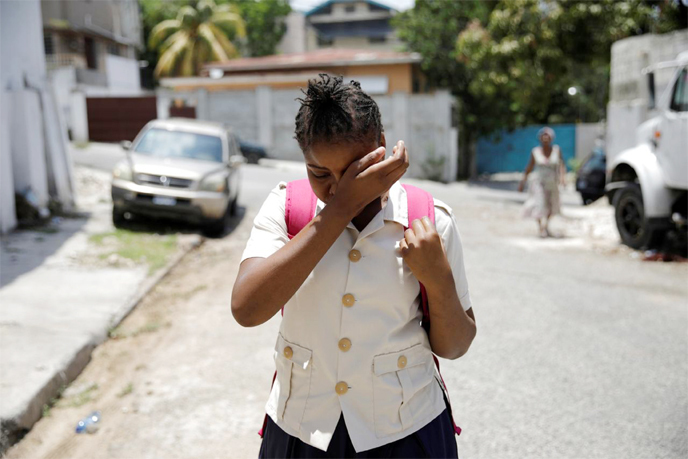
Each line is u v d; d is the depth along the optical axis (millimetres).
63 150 10875
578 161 24297
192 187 9430
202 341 5199
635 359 4742
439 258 1475
